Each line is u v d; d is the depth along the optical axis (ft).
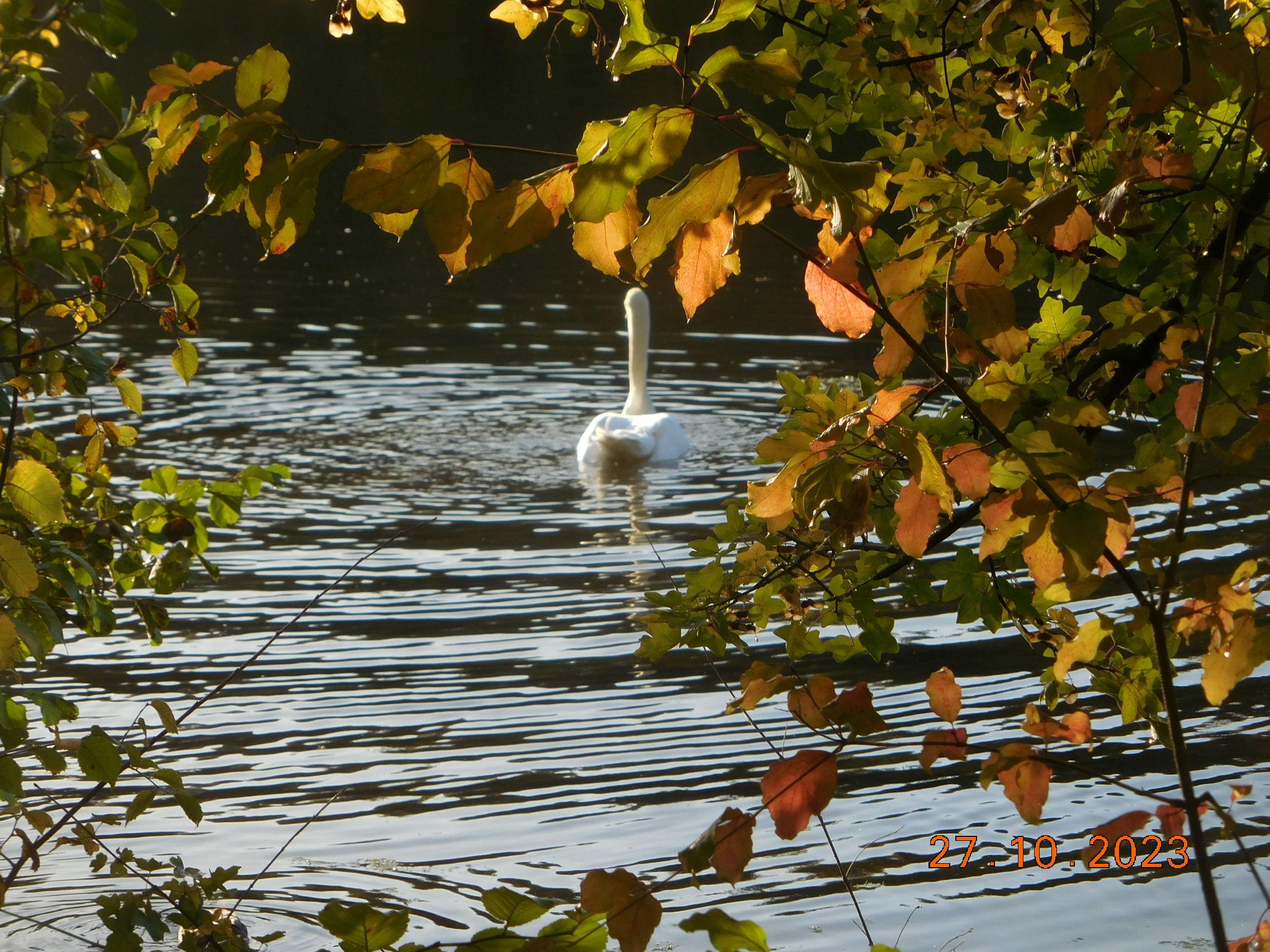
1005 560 20.17
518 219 11.62
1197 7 15.29
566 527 73.05
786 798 12.08
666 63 10.52
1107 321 19.75
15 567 16.56
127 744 20.39
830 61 20.77
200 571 65.26
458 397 99.04
